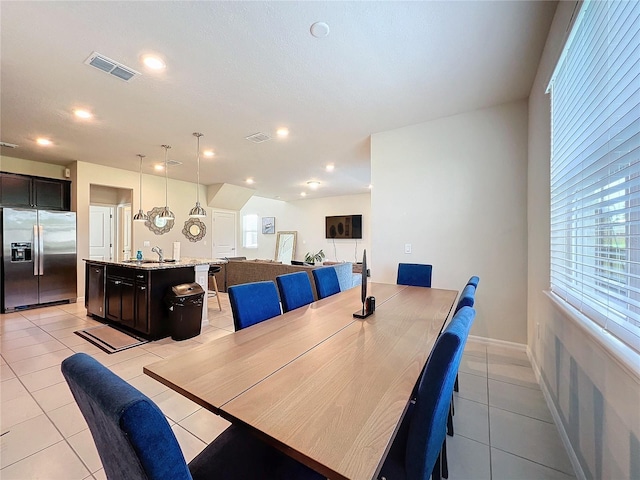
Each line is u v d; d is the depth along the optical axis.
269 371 1.12
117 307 3.83
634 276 1.04
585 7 1.41
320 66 2.36
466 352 3.00
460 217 3.33
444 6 1.76
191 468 0.96
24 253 4.68
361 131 3.75
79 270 5.24
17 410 2.00
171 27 1.91
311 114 3.26
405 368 1.15
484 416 1.96
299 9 1.77
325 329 1.63
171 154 4.75
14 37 1.99
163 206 6.50
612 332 1.18
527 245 3.01
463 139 3.29
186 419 1.94
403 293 2.66
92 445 1.67
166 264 3.74
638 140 1.02
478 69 2.43
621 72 1.14
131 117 3.30
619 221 1.21
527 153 2.99
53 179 5.09
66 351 3.03
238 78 2.52
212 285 6.33
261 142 4.16
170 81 2.56
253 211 10.73
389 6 1.75
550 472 1.50
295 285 2.35
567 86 1.80
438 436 1.06
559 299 1.91
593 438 1.31
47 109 3.08
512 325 3.09
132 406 0.55
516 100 3.01
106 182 5.54
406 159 3.61
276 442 0.75
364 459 0.69
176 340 3.40
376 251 3.79
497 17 1.86
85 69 2.37
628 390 1.01
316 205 9.37
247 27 1.91
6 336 3.49
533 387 2.33
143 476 0.57
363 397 0.94
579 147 1.61
